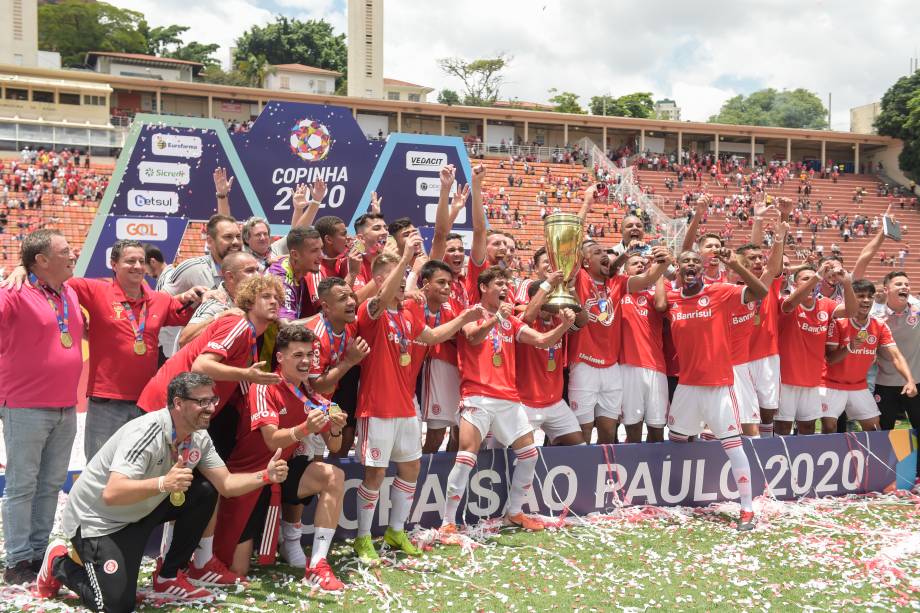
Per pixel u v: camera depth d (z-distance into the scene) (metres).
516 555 5.77
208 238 6.46
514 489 6.54
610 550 5.96
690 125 51.81
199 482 4.71
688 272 7.09
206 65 73.75
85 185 35.59
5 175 35.00
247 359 5.04
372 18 57.62
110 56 58.34
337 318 5.41
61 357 5.14
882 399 8.89
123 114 43.72
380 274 5.87
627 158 50.59
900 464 8.28
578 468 6.88
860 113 70.62
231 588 4.92
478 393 6.32
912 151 52.41
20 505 5.00
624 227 8.03
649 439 7.83
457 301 6.81
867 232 45.75
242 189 9.90
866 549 6.18
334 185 10.31
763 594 5.14
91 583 4.39
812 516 7.13
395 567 5.44
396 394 5.70
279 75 64.81
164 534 5.18
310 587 4.97
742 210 44.25
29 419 5.01
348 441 6.41
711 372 7.03
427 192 10.63
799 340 8.38
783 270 9.21
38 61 50.97
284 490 5.27
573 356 7.47
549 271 7.29
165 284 6.64
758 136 52.78
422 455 6.31
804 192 49.72
